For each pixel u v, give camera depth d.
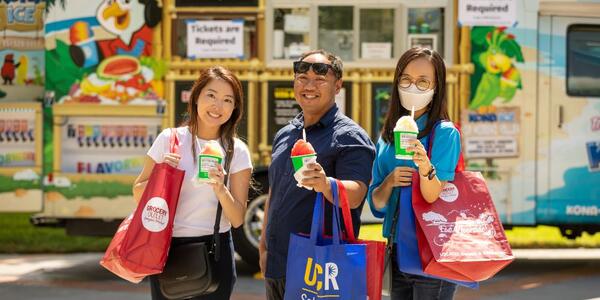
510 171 7.28
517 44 7.26
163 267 3.59
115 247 3.55
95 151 7.27
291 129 3.89
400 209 3.52
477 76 7.26
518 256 9.31
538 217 7.32
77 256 9.26
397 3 7.25
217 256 3.69
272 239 3.77
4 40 7.65
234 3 7.27
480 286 7.36
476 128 7.26
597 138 7.37
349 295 3.26
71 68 7.26
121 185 7.27
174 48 7.27
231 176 3.82
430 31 7.26
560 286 7.38
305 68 3.72
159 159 3.79
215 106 3.75
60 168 7.27
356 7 7.27
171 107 7.28
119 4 7.26
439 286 3.57
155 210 3.55
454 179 3.56
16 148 7.27
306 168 3.32
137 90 7.27
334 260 3.29
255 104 7.30
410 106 3.66
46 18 7.26
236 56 7.27
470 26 7.22
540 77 7.30
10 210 7.29
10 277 7.79
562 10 7.29
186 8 7.26
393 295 3.76
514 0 7.24
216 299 3.72
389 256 3.67
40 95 7.68
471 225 3.44
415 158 3.36
